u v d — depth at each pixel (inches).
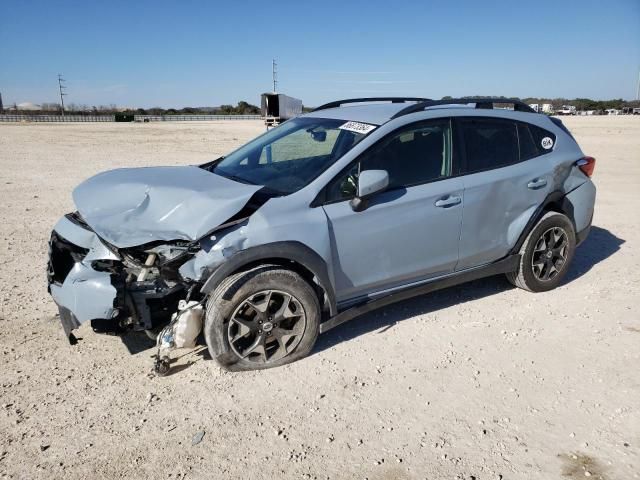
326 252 149.2
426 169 169.6
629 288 211.9
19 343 161.3
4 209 342.3
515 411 132.4
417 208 163.9
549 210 201.8
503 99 197.9
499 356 158.9
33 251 252.7
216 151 805.9
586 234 216.8
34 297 196.2
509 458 116.0
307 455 116.3
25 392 136.6
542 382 145.4
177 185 157.8
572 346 165.2
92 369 148.3
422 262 170.4
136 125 2220.7
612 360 157.1
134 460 113.9
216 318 138.4
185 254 137.6
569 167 203.9
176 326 138.9
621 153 734.5
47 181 469.7
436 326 177.5
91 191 162.7
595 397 138.5
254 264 144.8
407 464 114.0
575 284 216.5
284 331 149.2
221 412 130.4
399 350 161.3
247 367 147.2
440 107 180.9
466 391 140.7
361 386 142.2
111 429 123.5
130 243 134.0
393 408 133.1
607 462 114.9
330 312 155.2
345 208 153.3
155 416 128.4
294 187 155.2
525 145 195.0
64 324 146.3
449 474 111.3
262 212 143.9
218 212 137.4
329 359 155.6
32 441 118.8
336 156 159.8
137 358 154.5
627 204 375.9
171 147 888.3
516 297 202.1
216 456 115.6
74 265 142.3
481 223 179.8
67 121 3065.9
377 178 146.9
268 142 192.5
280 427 125.3
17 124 2335.1
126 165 605.6
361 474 111.0
